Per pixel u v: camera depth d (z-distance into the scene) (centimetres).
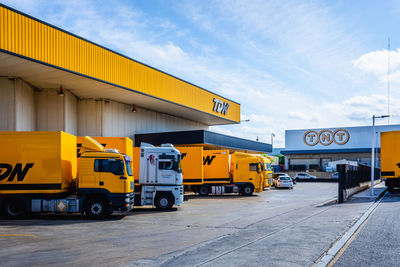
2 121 2089
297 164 7250
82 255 773
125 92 2664
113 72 2434
